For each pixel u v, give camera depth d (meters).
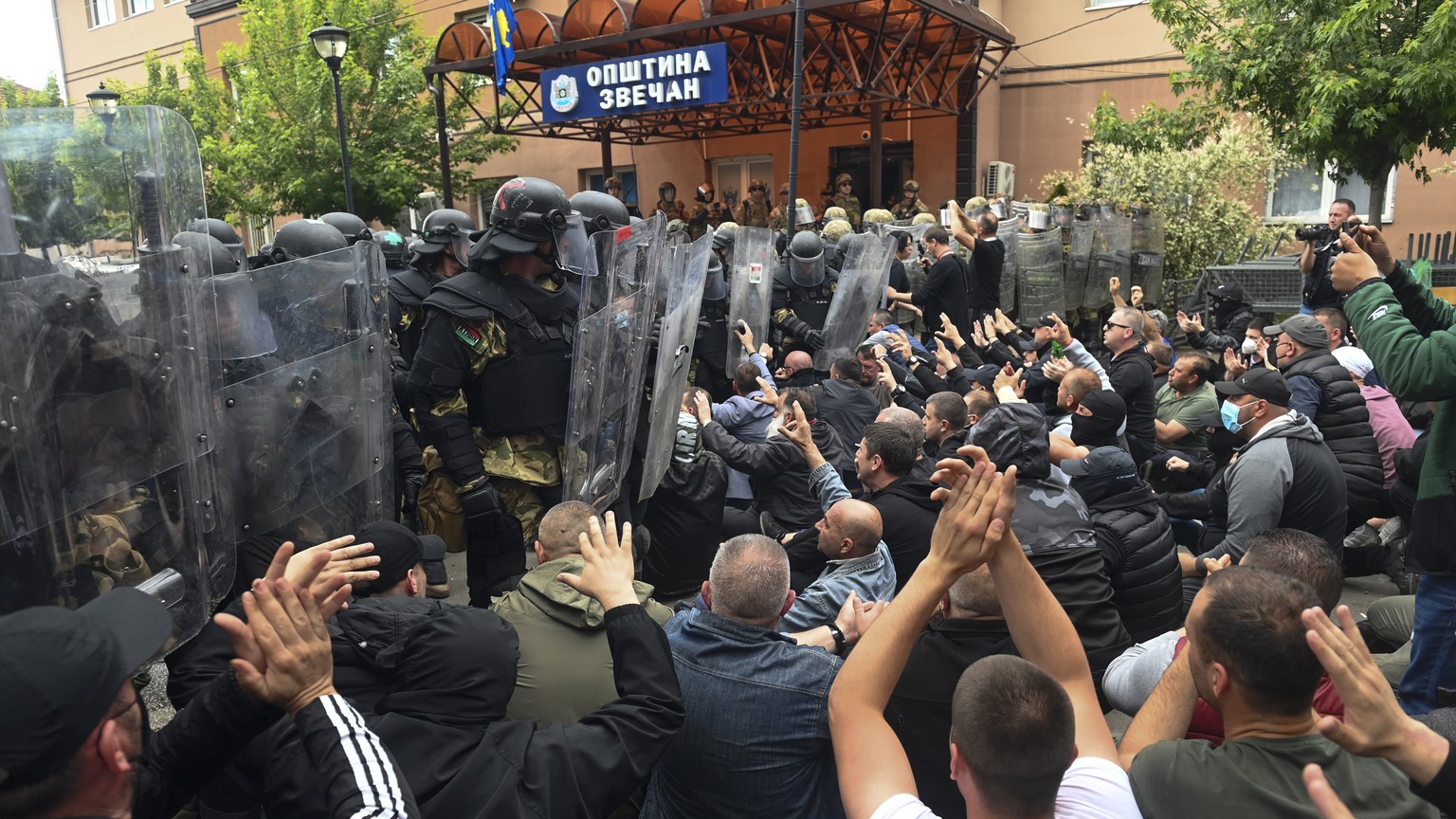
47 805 1.09
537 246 3.31
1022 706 1.40
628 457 3.58
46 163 1.81
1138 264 11.29
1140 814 1.59
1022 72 14.73
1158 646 2.37
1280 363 4.85
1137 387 4.90
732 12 11.48
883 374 5.09
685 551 4.11
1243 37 9.42
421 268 4.59
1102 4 14.12
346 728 1.44
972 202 9.53
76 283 1.83
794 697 2.05
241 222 17.69
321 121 15.70
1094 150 12.73
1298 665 1.50
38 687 1.08
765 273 6.00
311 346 2.74
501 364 3.34
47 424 1.78
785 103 12.73
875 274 6.47
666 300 3.64
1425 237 10.73
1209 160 11.80
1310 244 5.81
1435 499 2.58
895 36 12.28
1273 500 3.42
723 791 2.08
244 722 1.51
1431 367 2.41
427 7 18.69
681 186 17.25
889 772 1.58
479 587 3.59
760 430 4.69
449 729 1.77
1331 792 1.04
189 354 2.07
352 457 2.90
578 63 13.76
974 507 1.67
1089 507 3.12
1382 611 3.19
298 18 15.93
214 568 2.20
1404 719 1.29
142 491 1.98
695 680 2.11
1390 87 8.28
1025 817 1.39
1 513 1.71
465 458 3.30
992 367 5.69
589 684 2.28
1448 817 1.32
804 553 3.57
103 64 25.81
